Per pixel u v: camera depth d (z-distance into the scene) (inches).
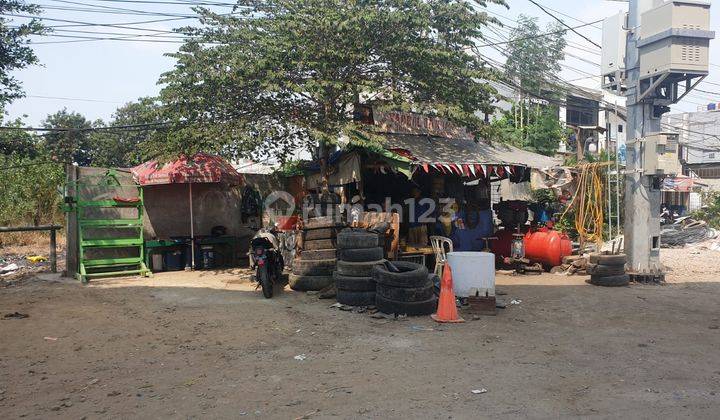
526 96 938.7
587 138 896.3
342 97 451.2
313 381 193.8
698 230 765.9
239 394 181.3
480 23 468.1
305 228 394.6
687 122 1542.8
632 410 165.6
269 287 351.6
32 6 546.9
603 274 408.8
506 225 538.6
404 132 501.7
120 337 255.6
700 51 400.5
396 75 454.0
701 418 159.6
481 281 318.7
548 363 214.5
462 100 474.6
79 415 164.7
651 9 414.0
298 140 527.8
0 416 164.4
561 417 159.9
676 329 272.2
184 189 522.9
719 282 425.1
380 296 304.7
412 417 159.9
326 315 302.0
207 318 293.9
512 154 549.6
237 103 444.5
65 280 426.0
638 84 435.2
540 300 350.9
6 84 580.1
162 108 429.1
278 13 463.8
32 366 213.6
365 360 219.0
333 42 434.3
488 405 169.3
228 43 443.8
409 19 429.7
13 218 713.6
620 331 267.9
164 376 201.2
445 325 279.4
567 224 626.2
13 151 783.1
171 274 464.4
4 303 331.6
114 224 446.6
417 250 430.3
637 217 432.8
